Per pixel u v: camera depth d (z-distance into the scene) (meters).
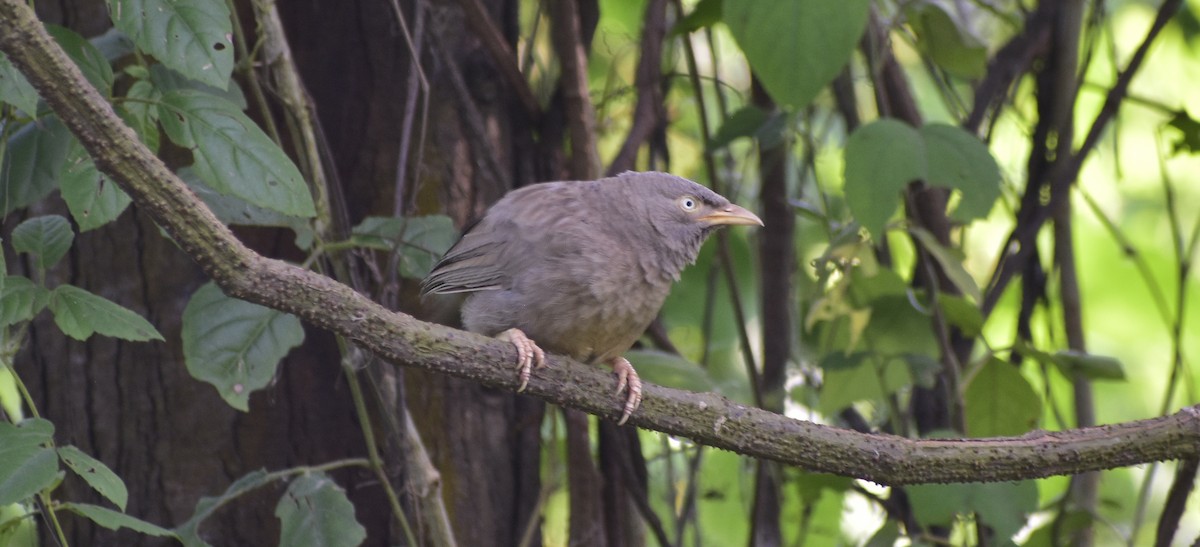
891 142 8.02
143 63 7.41
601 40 12.92
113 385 8.83
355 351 8.15
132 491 8.76
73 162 6.62
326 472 8.88
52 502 6.63
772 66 7.64
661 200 8.23
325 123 9.12
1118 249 16.11
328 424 8.93
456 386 9.24
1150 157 15.84
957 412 9.11
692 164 13.30
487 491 9.30
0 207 7.37
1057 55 10.38
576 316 7.71
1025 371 13.61
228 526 8.70
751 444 6.63
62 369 8.95
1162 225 16.09
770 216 10.95
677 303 12.88
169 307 8.77
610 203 8.09
